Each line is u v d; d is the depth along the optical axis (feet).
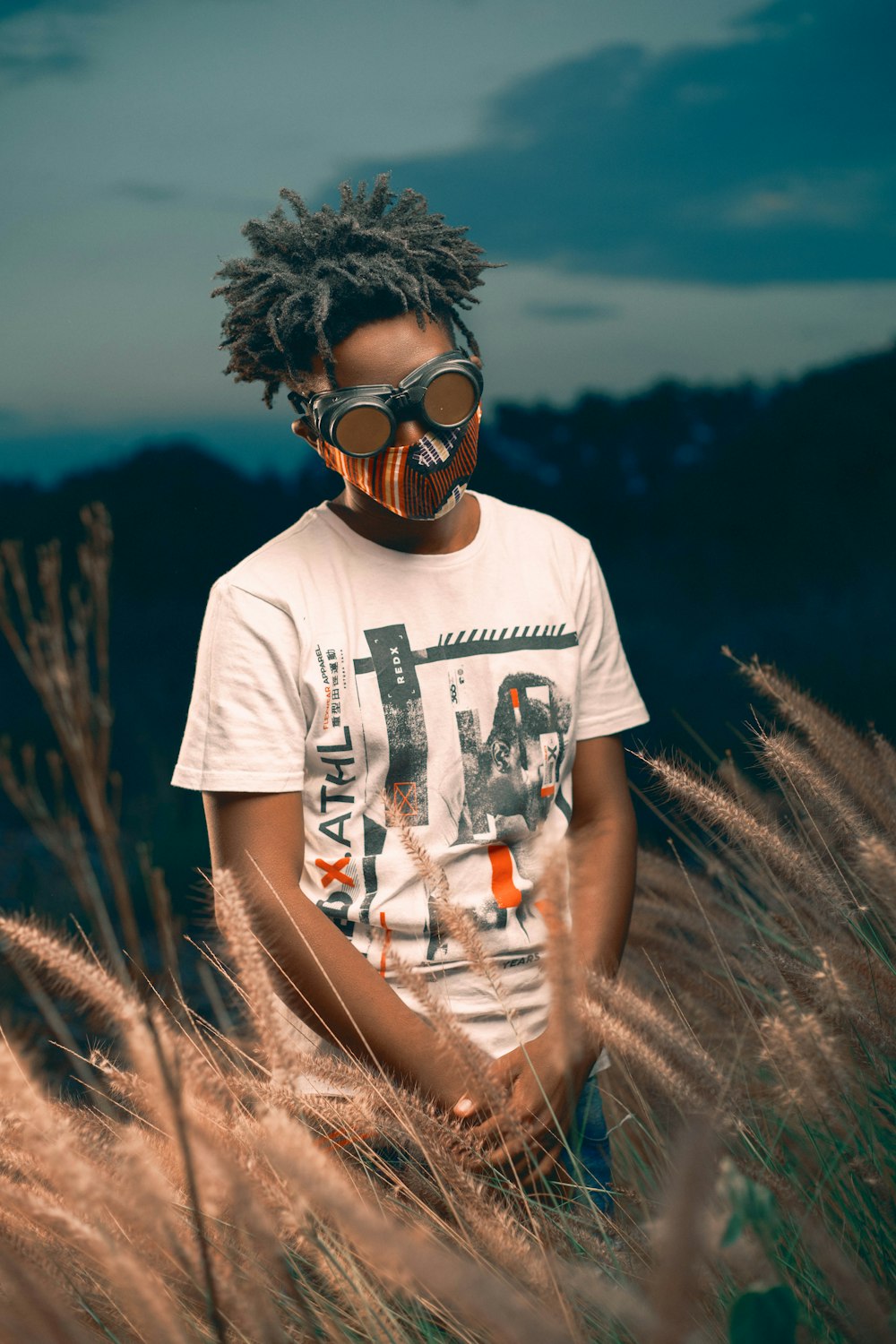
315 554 5.49
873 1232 4.20
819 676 23.25
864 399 49.57
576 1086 4.86
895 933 5.43
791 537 44.52
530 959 5.27
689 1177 2.56
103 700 12.94
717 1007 6.18
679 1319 2.52
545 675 5.52
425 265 5.59
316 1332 3.66
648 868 7.04
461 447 5.30
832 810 5.55
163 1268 3.66
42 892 15.16
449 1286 2.58
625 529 52.49
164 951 8.29
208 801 5.32
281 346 5.34
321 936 4.91
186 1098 3.52
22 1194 3.21
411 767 5.27
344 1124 4.31
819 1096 4.12
